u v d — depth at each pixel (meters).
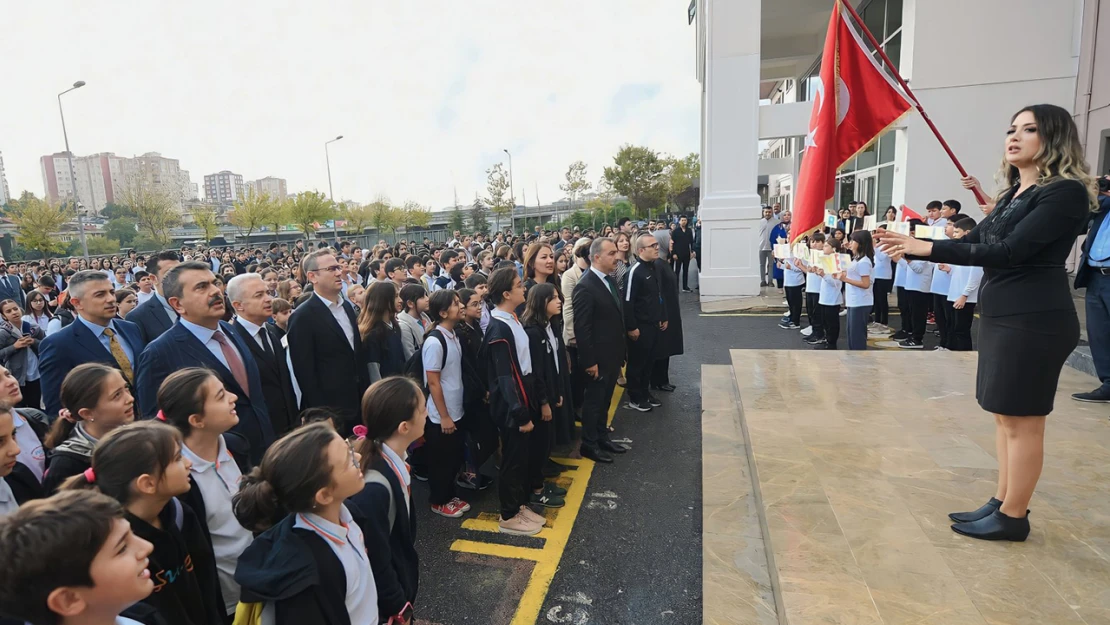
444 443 3.92
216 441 2.43
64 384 2.41
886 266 9.18
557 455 4.89
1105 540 2.63
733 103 11.42
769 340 8.68
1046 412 2.42
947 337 7.41
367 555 2.03
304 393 3.83
